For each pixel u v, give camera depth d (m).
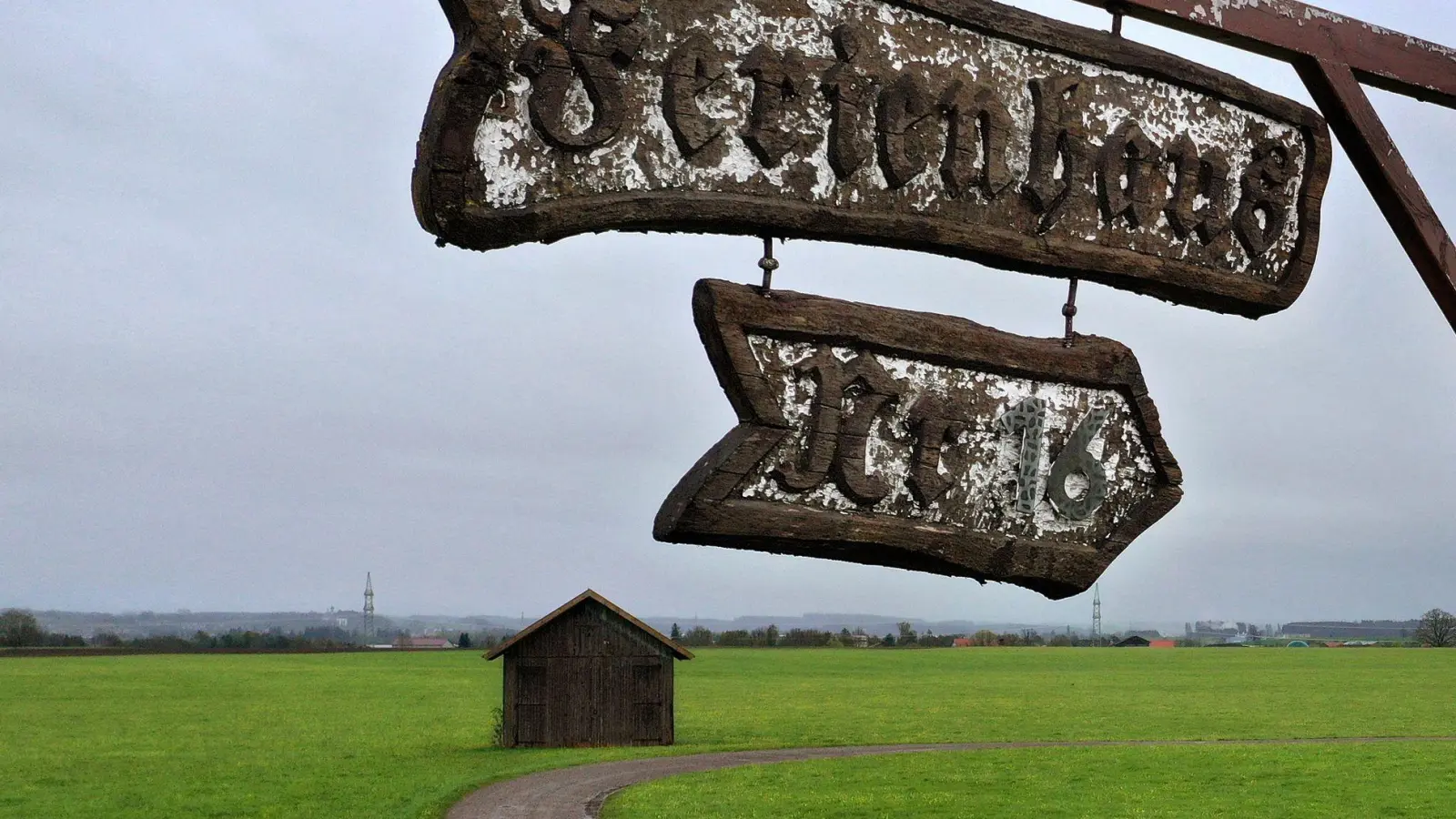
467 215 2.65
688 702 52.69
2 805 24.20
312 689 59.78
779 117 2.95
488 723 41.19
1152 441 3.40
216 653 112.62
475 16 2.64
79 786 26.73
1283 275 3.62
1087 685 65.00
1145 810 23.23
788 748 33.97
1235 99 3.52
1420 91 4.07
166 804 24.11
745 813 22.59
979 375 3.21
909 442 3.12
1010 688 62.75
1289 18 3.78
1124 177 3.38
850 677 72.38
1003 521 3.24
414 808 22.84
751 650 122.44
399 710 47.31
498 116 2.69
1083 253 3.30
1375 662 92.94
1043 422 3.26
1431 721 43.75
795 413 2.99
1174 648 136.75
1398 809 23.33
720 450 2.93
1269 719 44.66
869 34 3.07
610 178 2.78
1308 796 24.95
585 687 33.50
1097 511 3.37
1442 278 3.97
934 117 3.13
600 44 2.77
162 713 45.78
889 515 3.10
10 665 83.50
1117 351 3.35
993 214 3.21
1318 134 3.63
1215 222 3.49
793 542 3.00
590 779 26.98
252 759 31.33
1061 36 3.28
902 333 3.08
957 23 3.17
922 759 31.25
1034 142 3.26
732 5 2.92
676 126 2.83
